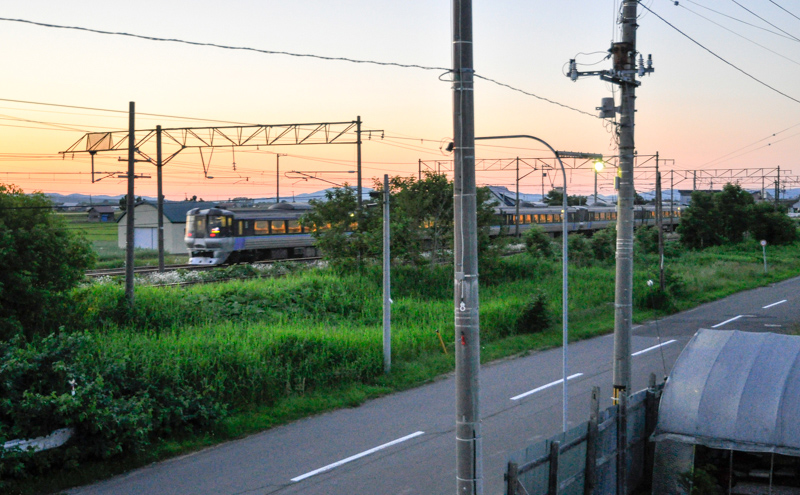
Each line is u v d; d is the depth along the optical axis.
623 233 12.83
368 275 34.12
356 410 17.16
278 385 17.59
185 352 17.08
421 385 19.72
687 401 11.09
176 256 55.19
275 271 35.56
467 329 7.96
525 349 24.70
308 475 12.64
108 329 21.03
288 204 48.53
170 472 12.79
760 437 10.38
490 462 13.39
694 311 34.03
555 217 68.25
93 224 95.44
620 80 12.66
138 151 27.67
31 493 11.49
